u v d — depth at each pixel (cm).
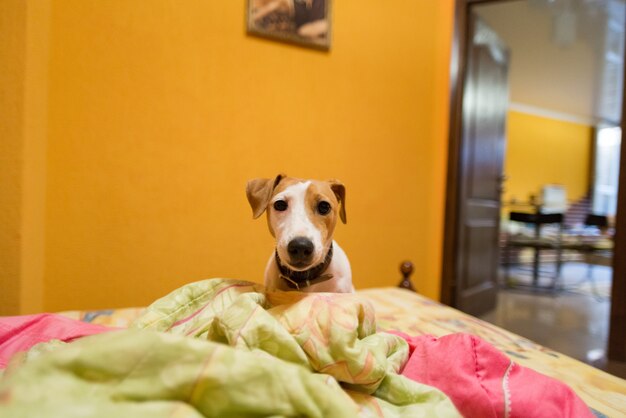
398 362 85
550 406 70
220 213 202
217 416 53
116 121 180
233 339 71
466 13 251
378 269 246
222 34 196
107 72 177
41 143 165
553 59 432
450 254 259
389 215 247
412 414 67
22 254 151
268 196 106
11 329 95
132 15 179
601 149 694
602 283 447
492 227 303
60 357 50
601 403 85
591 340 246
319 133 223
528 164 627
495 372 79
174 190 192
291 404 56
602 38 379
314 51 218
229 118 200
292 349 72
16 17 145
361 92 233
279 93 211
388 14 239
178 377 53
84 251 179
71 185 175
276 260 113
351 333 76
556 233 477
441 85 258
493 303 313
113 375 52
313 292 101
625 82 200
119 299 186
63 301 177
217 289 103
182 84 190
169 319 95
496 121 296
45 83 166
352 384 75
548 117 643
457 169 257
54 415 42
